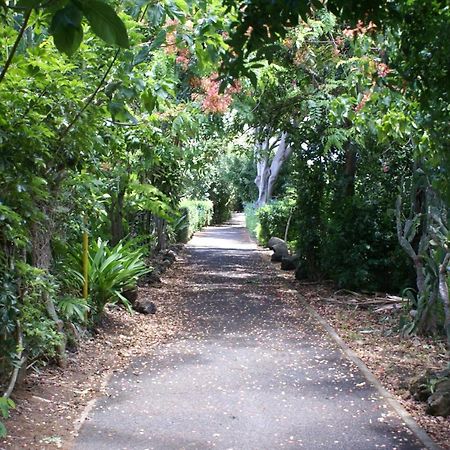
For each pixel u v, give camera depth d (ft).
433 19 11.98
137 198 34.14
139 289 39.06
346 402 17.25
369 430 15.11
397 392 18.15
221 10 16.74
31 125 15.55
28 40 14.84
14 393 16.70
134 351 22.85
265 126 43.78
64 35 5.90
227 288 40.83
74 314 22.21
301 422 15.64
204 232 108.99
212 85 31.73
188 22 18.13
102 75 17.42
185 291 39.29
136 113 25.12
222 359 21.93
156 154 28.94
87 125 17.35
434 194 24.47
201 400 17.29
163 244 56.49
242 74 9.05
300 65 36.29
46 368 19.33
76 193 20.85
